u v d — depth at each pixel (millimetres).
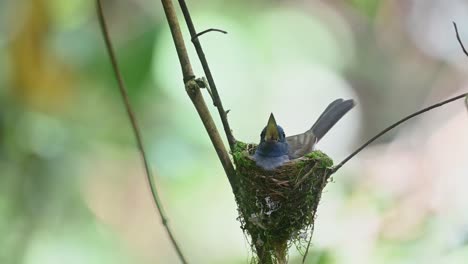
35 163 11719
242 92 13766
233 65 13648
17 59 11320
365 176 11203
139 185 13484
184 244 13766
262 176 7641
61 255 12055
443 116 12383
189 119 12422
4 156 11562
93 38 11750
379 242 9758
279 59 14977
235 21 13906
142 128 12359
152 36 12078
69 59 11586
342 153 16812
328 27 16062
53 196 11945
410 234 9742
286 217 7605
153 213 13727
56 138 11820
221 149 6762
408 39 16031
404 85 16531
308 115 15711
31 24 11273
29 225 11805
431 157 11016
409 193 10391
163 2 6715
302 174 7777
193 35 6672
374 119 16719
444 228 9664
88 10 11805
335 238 9969
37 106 11562
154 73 12023
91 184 13031
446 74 15648
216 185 12977
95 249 12516
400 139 11859
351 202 10367
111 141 12375
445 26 15633
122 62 11898
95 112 12211
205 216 13383
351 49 16375
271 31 14406
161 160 12344
